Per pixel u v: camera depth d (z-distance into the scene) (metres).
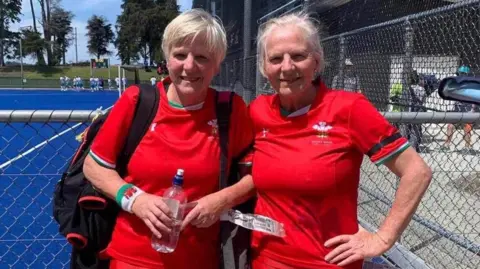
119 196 2.16
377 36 6.45
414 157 2.01
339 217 2.11
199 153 2.21
